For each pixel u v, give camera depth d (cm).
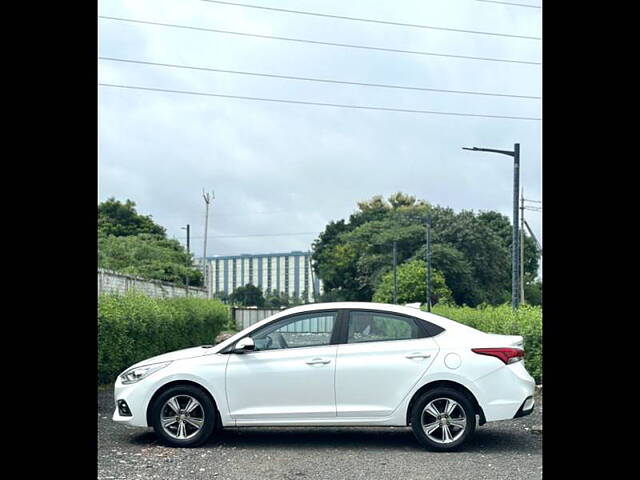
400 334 877
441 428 855
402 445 894
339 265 7900
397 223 7694
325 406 862
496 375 854
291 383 863
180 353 902
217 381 866
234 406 866
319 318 888
